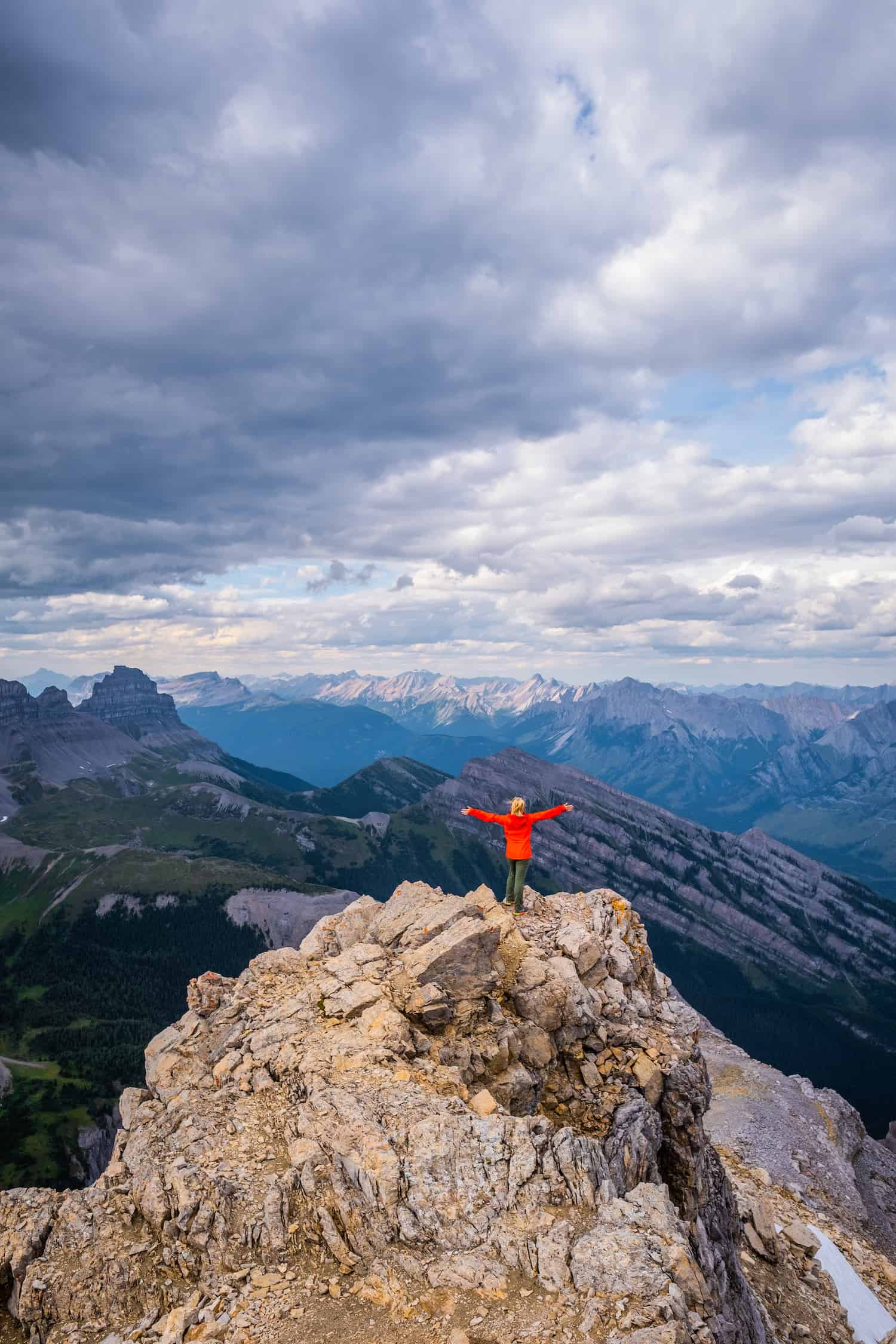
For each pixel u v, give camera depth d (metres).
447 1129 15.55
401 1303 12.25
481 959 21.62
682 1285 12.30
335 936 26.44
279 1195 14.45
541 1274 12.55
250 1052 20.27
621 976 25.41
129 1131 18.84
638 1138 19.34
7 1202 15.66
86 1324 13.12
